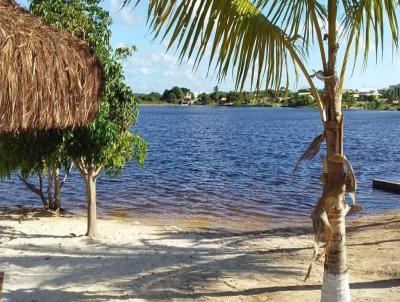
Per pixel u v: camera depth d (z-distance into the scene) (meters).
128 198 17.77
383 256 8.50
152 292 6.89
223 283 7.25
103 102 9.02
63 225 11.82
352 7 4.77
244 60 4.35
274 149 40.34
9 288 6.97
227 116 123.62
